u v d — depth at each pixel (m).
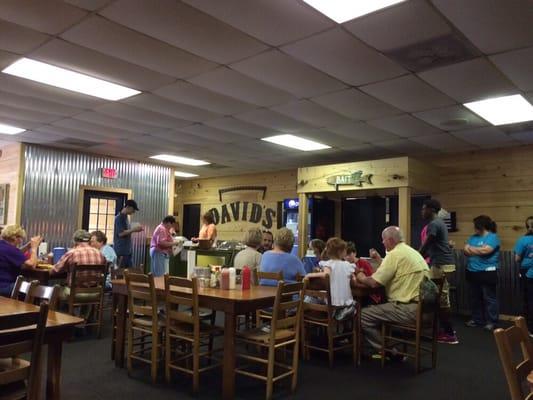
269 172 9.90
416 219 7.67
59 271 4.90
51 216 7.59
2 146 7.71
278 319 3.29
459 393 3.44
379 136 6.30
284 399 3.22
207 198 11.11
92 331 5.09
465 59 3.59
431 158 7.49
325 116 5.35
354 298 4.29
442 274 4.83
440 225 4.94
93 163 8.20
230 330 3.19
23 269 4.78
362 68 3.82
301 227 7.63
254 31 3.17
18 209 7.21
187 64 3.81
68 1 2.81
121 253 7.08
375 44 3.35
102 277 4.88
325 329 4.70
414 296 3.98
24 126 6.20
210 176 10.90
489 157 6.90
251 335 3.37
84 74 4.11
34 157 7.43
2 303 2.65
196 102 4.90
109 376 3.62
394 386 3.56
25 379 2.03
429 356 4.43
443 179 7.32
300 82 4.20
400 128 5.82
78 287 4.73
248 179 10.28
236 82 4.24
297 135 6.36
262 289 3.74
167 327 3.50
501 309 6.46
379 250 8.23
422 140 6.46
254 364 4.00
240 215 10.33
